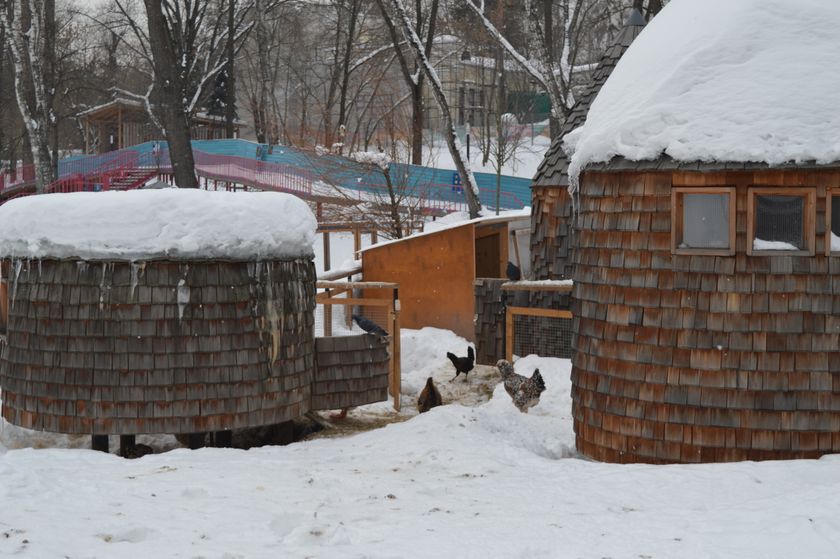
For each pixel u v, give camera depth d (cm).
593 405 969
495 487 795
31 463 905
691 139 885
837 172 862
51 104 3812
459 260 1847
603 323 953
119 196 1082
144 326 1068
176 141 2814
